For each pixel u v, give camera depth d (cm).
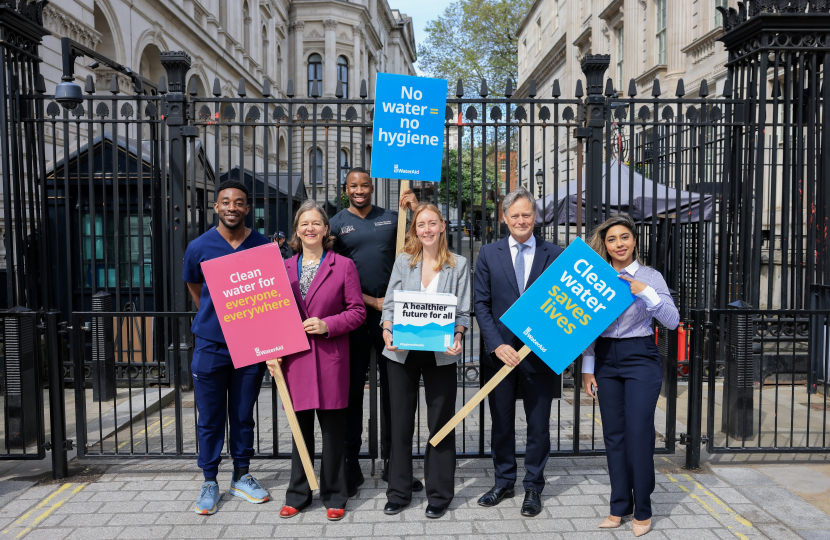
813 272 599
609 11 1847
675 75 1413
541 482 345
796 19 546
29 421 447
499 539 308
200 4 1945
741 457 426
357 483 376
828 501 353
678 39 1405
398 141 377
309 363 326
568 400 611
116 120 565
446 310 319
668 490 369
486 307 350
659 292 311
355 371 366
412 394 336
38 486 376
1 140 514
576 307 316
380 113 376
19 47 513
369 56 4178
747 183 572
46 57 1001
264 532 315
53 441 386
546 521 329
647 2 1582
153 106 580
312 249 342
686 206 692
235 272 326
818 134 594
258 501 351
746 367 464
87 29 1155
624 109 521
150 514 336
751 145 568
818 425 497
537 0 2970
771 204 589
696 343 399
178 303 594
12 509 342
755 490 368
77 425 404
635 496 310
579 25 2336
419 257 337
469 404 330
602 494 365
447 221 477
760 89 565
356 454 368
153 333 634
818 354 606
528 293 324
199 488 373
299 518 332
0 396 550
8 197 511
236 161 1703
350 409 366
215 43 2016
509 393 347
